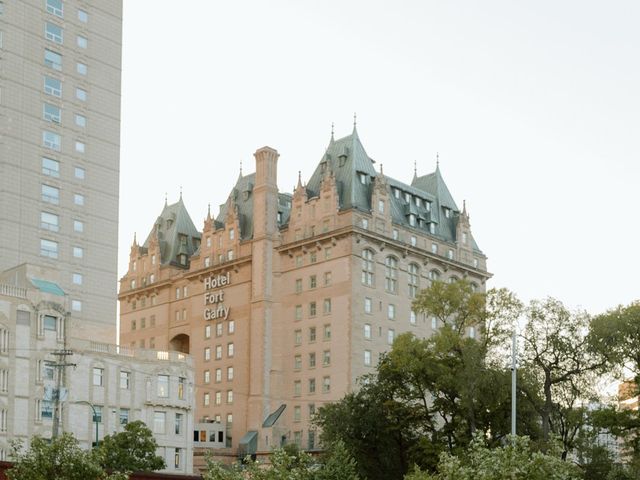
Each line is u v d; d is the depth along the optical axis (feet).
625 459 323.98
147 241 616.80
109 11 464.24
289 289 515.09
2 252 402.52
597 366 284.20
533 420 296.92
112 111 457.27
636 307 285.02
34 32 430.20
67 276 425.28
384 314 496.64
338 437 306.35
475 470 136.77
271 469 176.45
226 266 543.39
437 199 564.71
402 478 320.29
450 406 310.04
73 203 433.48
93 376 362.94
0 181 407.85
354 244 487.61
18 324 339.98
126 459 311.68
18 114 418.31
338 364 477.77
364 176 517.55
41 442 176.86
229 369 530.68
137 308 605.73
